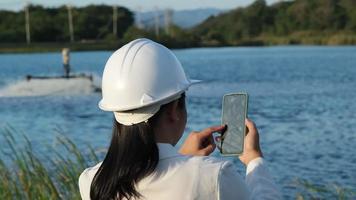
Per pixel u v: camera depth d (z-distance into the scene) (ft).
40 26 451.12
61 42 449.89
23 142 60.70
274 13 463.01
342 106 96.68
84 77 143.13
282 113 89.76
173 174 9.60
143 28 442.91
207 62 246.06
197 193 9.51
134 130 9.81
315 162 52.80
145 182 9.63
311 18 445.37
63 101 111.75
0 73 217.56
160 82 9.94
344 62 226.79
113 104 9.93
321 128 74.38
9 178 27.58
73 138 70.69
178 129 10.08
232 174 9.64
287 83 145.59
